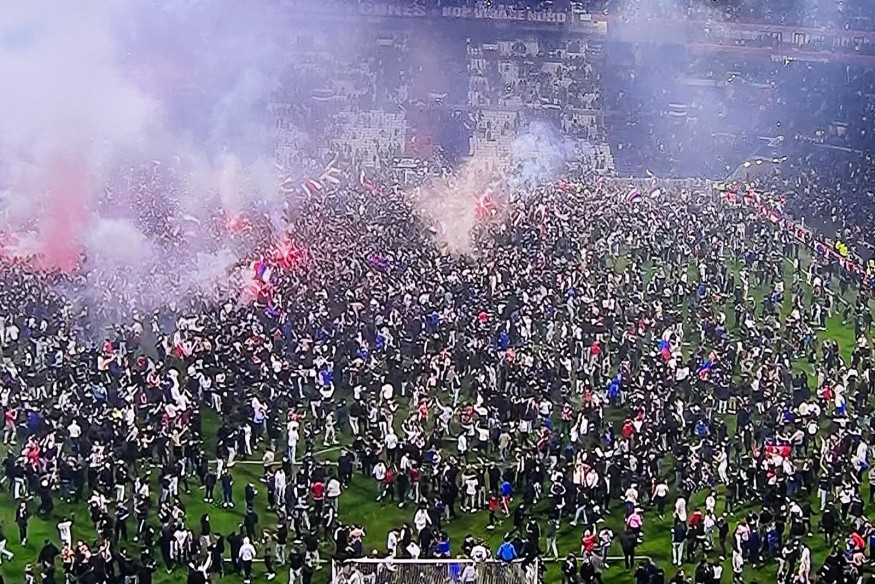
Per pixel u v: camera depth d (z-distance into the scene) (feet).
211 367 192.44
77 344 202.18
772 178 365.61
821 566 156.97
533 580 132.26
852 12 440.45
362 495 174.09
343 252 252.62
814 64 436.76
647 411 184.34
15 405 178.29
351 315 215.10
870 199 336.08
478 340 207.62
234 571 153.79
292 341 204.95
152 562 145.48
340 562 132.77
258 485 175.52
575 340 210.59
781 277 265.54
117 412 175.32
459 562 132.57
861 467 173.17
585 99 426.51
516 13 445.78
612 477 171.12
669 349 205.16
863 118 404.36
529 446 177.58
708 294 245.65
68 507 166.71
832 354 213.66
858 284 266.16
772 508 161.68
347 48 434.30
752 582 152.25
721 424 182.91
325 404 189.78
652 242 280.92
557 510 163.12
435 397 197.77
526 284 238.89
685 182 359.66
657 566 155.22
